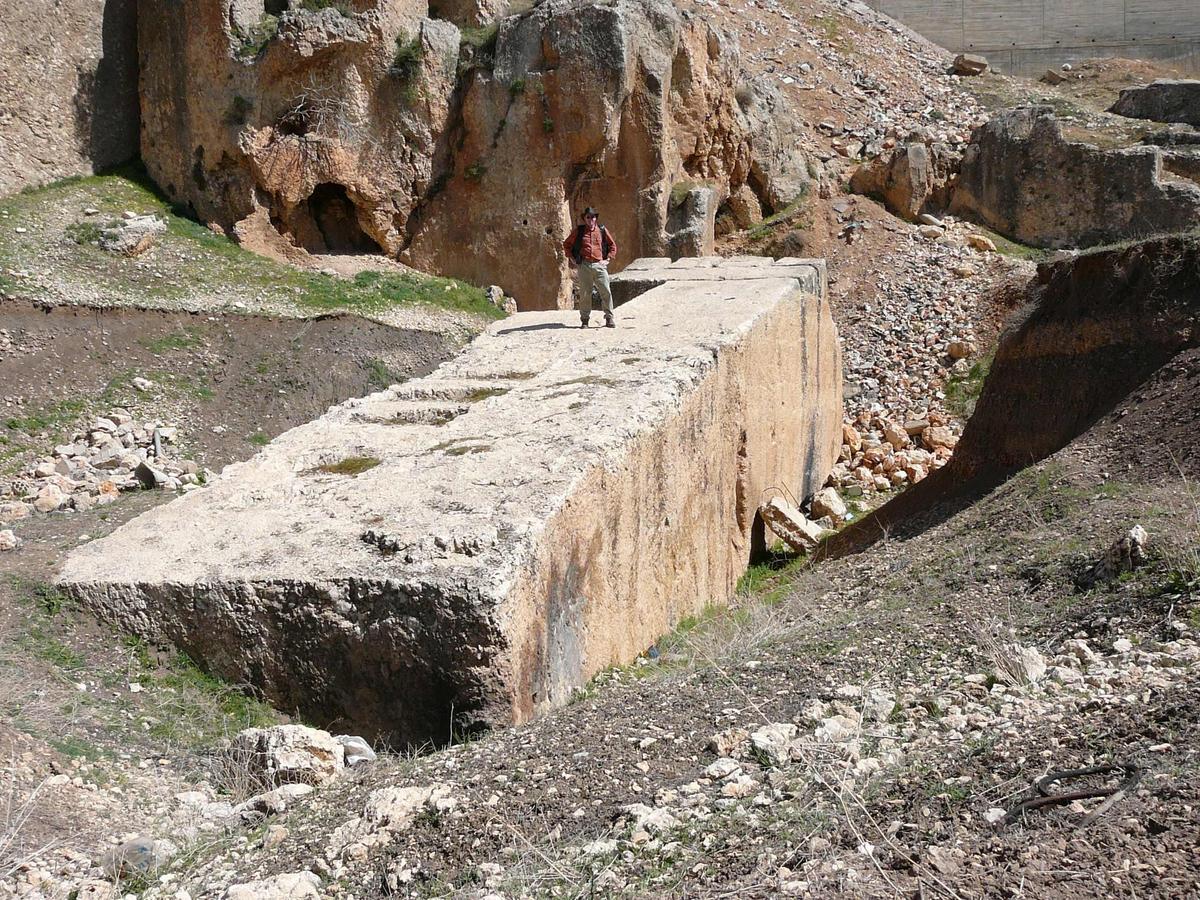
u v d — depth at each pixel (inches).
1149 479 344.8
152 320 638.5
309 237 772.6
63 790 228.2
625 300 617.6
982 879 140.1
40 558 320.2
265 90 730.2
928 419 697.6
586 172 787.4
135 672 281.3
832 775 184.9
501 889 171.5
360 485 338.6
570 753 218.4
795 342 574.9
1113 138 903.1
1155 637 231.1
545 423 376.8
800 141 931.3
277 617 281.6
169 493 479.2
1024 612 273.1
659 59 786.8
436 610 269.0
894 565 364.8
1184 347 411.8
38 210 693.3
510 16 803.4
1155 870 135.3
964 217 893.2
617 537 351.6
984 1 1181.1
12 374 574.9
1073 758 169.6
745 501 492.1
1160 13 1163.3
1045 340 463.2
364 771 239.3
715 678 262.2
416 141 776.3
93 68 754.2
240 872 195.2
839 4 1180.5
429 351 693.3
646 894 158.7
